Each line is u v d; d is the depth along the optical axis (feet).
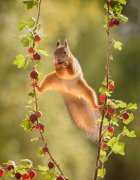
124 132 19.84
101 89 19.63
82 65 77.00
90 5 71.05
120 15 19.44
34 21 19.01
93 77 77.05
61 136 53.67
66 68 19.67
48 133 52.31
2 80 51.31
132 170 79.92
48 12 60.29
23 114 50.90
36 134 51.44
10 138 50.85
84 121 20.75
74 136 55.77
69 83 20.02
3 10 53.67
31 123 19.33
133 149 75.41
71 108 20.70
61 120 53.78
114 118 19.72
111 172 81.35
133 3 87.86
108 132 19.84
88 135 20.79
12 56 51.62
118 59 78.48
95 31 75.92
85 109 20.62
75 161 55.47
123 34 84.43
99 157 20.04
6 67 51.49
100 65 77.30
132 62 78.74
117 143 19.79
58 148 53.11
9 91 51.19
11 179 28.81
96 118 20.74
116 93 77.97
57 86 19.92
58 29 62.34
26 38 18.94
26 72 51.31
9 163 19.42
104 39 76.84
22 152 50.75
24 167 19.38
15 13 53.78
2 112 51.01
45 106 52.34
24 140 50.96
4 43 51.72
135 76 78.64
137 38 82.23
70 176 54.75
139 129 67.31
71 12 65.77
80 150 56.39
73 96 20.47
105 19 19.51
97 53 77.05
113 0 19.44
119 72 78.02
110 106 19.71
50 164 19.36
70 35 66.23
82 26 71.05
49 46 56.90
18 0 52.80
